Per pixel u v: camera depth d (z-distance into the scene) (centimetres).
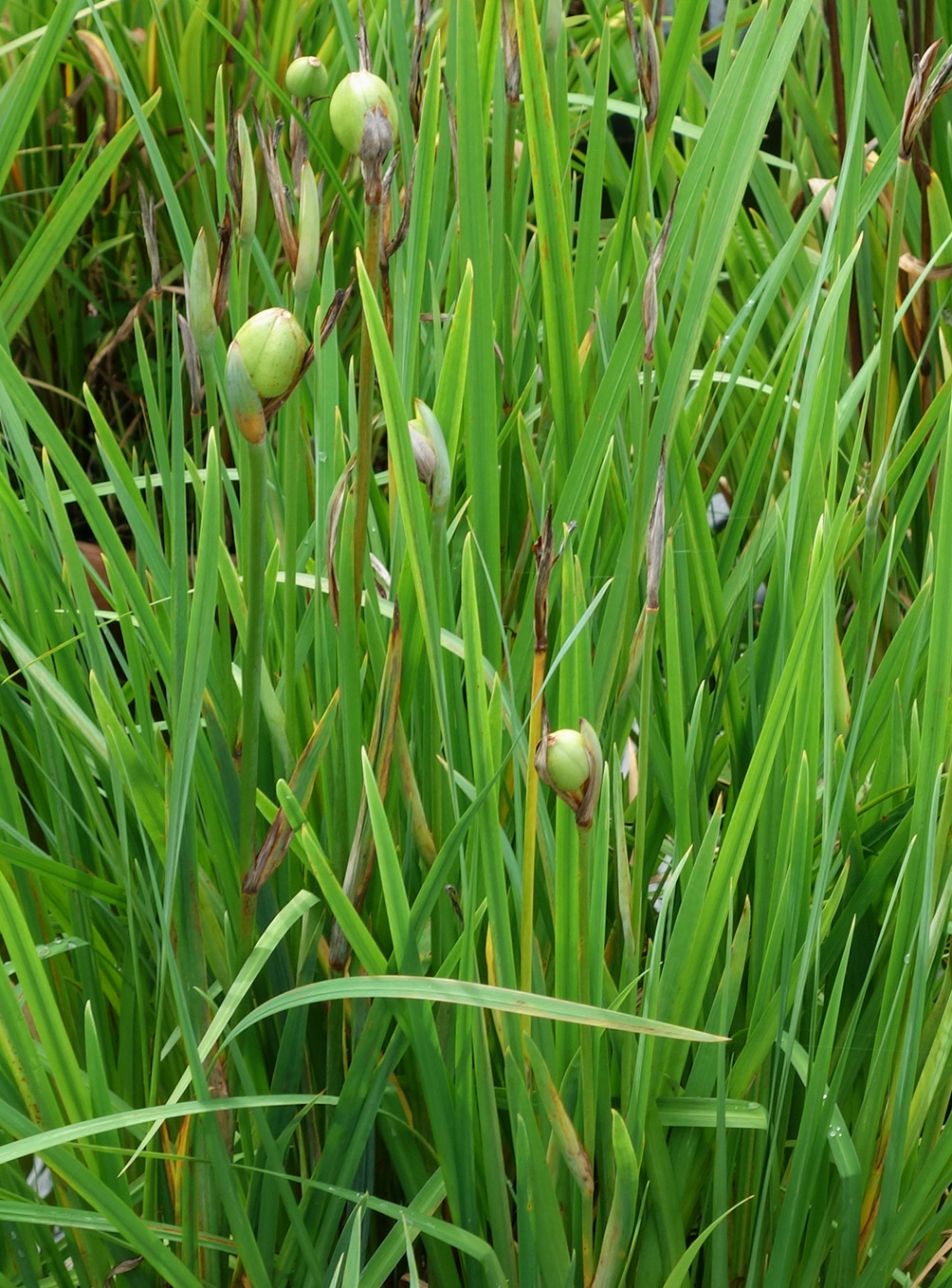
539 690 99
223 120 124
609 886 120
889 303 121
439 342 120
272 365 95
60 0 146
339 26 145
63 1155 102
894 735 122
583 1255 109
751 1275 112
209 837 110
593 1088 105
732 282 192
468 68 108
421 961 114
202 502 102
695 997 109
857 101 116
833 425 113
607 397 112
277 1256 115
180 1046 119
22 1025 106
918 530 168
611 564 123
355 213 154
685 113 201
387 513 124
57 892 123
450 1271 115
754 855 119
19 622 119
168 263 241
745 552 125
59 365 255
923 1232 114
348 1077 109
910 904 110
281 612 121
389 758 109
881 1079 111
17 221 247
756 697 120
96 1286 112
